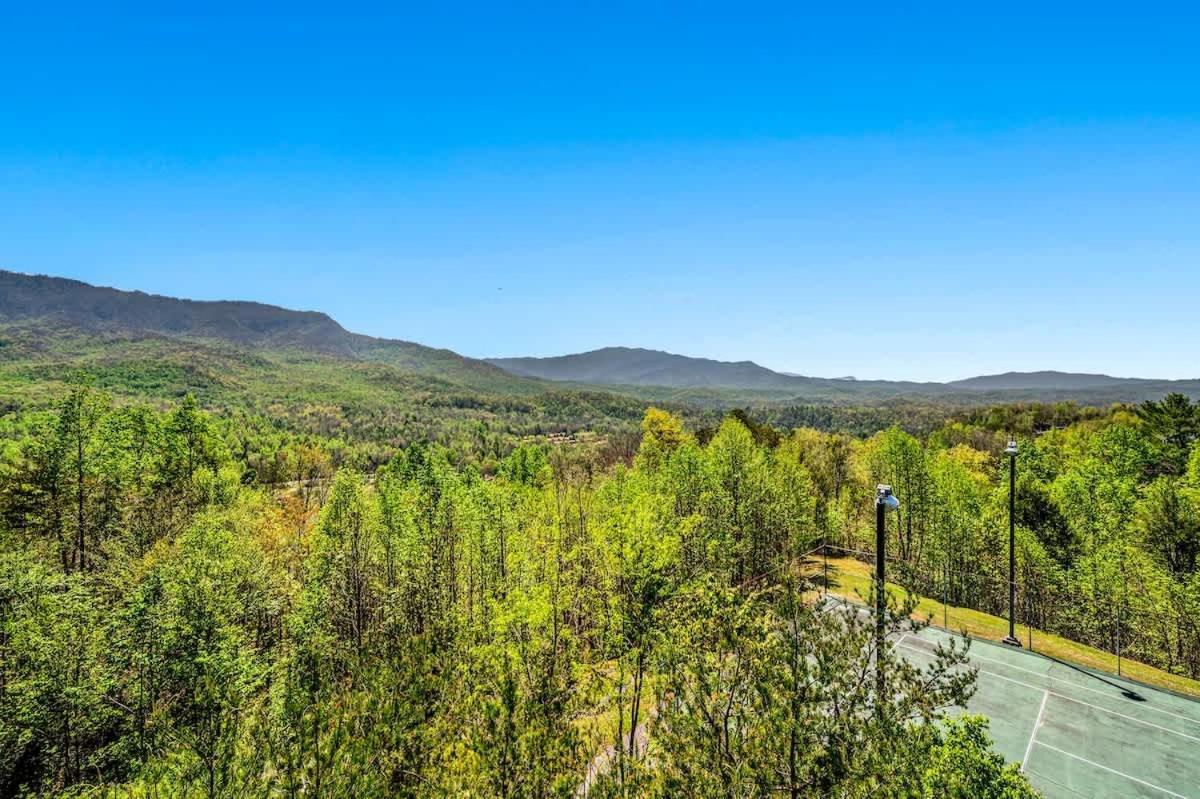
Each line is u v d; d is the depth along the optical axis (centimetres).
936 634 2812
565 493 4684
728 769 852
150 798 1211
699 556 3372
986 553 4309
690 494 4309
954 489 4541
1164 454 5606
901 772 775
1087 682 2273
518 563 2739
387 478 4575
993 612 4291
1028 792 912
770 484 4266
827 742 838
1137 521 3978
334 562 3531
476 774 1205
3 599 2497
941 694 841
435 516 3744
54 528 3606
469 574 3553
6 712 2162
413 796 1295
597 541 2314
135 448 4534
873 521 5116
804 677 850
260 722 1274
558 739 1230
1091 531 4138
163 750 1666
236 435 10219
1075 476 4594
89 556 3738
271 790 1157
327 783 1154
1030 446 5944
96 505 3947
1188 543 3709
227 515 4012
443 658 1759
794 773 809
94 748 2364
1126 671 2398
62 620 2469
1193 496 3928
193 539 3098
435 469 4325
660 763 998
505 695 1294
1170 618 3244
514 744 1199
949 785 859
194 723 1436
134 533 3972
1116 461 5150
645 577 1980
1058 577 3806
